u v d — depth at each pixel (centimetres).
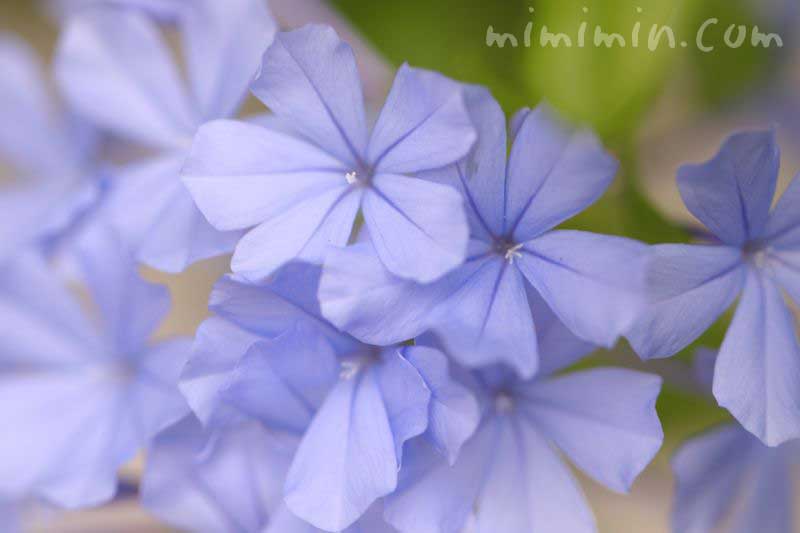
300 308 17
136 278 19
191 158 17
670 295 17
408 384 17
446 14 19
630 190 18
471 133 16
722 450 19
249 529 19
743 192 17
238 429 18
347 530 17
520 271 17
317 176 18
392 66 19
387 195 17
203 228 18
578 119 18
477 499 18
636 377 18
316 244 17
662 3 18
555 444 18
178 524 19
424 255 17
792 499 19
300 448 17
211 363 17
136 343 19
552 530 18
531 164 17
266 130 18
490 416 18
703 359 18
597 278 17
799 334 19
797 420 17
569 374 18
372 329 17
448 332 16
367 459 17
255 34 18
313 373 17
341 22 19
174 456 18
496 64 19
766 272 17
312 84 17
